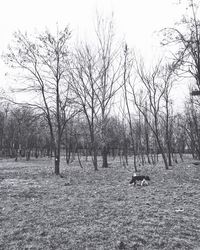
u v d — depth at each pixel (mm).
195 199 8797
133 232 5629
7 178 16250
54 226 6113
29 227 6047
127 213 7152
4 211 7527
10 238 5379
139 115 31594
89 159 45188
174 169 21125
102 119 24344
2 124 50781
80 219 6660
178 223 6191
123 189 11250
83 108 21234
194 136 33125
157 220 6453
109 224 6203
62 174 18250
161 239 5191
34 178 16109
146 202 8398
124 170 21141
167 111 27234
